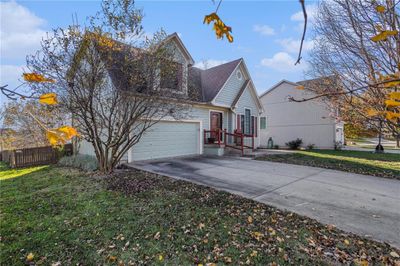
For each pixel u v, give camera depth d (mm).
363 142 28469
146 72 7328
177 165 8398
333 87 4184
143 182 5977
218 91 12172
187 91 10180
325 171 7812
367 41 3320
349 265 2611
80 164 8516
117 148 7523
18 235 3254
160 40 7562
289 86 19375
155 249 2918
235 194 5078
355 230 3445
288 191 5371
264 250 2900
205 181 6152
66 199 4723
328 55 5172
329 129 17531
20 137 11875
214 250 2900
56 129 1148
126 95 7188
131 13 6887
